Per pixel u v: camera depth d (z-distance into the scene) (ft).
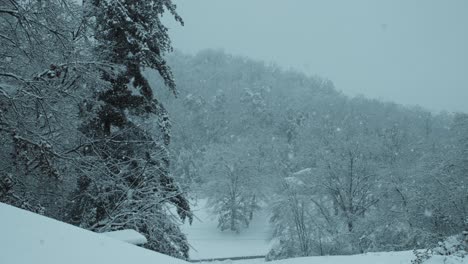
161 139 45.83
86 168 38.68
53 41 36.01
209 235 169.68
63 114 35.32
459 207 92.02
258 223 179.93
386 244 98.73
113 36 41.70
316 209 113.60
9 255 11.14
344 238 101.19
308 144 136.15
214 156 180.14
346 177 112.47
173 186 44.32
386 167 115.24
